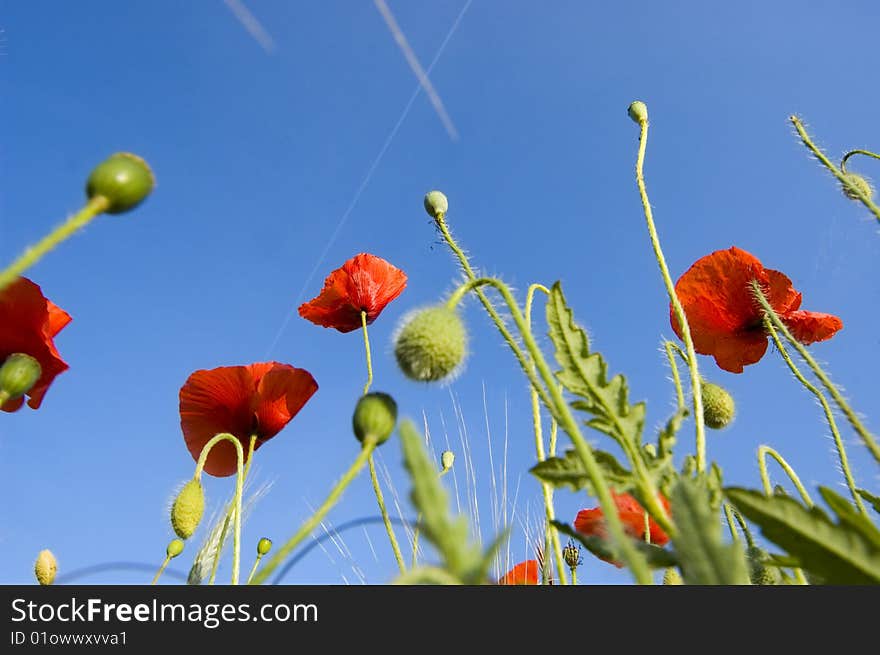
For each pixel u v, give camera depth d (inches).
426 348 5.6
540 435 7.7
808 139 8.7
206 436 10.6
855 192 8.1
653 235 8.3
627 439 5.1
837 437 7.8
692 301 9.6
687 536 3.9
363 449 4.6
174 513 8.4
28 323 7.9
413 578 3.1
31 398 8.2
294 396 10.7
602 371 5.3
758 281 9.4
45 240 4.0
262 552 9.5
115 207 4.3
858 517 4.1
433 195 9.2
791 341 6.9
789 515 4.3
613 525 3.7
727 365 9.7
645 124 9.3
